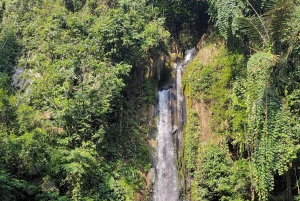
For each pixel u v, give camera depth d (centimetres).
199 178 2045
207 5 2958
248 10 2234
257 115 1631
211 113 2230
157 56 2767
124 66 2222
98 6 2930
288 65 1725
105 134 2161
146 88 2538
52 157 1764
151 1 3025
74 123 2005
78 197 1767
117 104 2317
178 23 3114
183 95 2467
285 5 1661
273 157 1540
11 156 1719
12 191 1673
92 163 1844
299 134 1554
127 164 2141
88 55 2288
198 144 2183
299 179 1583
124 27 2327
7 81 2489
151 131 2400
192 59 2789
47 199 1688
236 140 1956
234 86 2091
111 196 1906
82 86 2088
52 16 2677
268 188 1541
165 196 2161
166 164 2277
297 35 1712
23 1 3198
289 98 1650
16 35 2994
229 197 1858
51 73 2205
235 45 2348
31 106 2156
